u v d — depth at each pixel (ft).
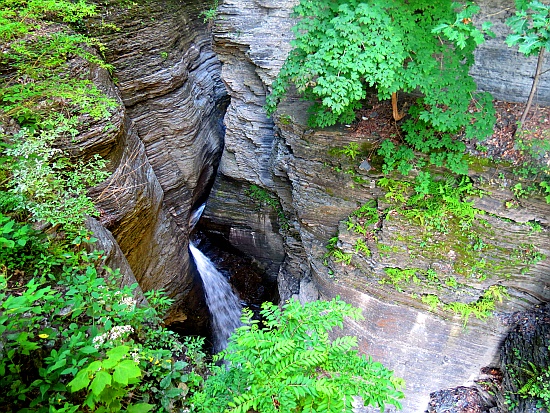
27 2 19.99
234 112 33.19
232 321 37.52
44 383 10.43
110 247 17.89
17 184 15.60
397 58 17.43
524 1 15.75
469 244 21.93
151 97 30.91
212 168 40.47
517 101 23.25
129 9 28.78
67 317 13.08
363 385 9.68
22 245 13.14
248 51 29.84
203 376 15.96
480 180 21.65
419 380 23.79
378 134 24.40
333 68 18.10
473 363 22.91
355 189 24.94
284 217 33.06
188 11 36.24
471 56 19.26
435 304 22.24
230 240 37.65
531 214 20.88
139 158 26.14
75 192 17.42
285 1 28.48
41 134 16.84
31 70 19.71
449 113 19.57
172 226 29.89
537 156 20.71
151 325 15.74
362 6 17.31
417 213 22.70
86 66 22.76
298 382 9.07
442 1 18.19
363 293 23.94
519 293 21.66
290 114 26.91
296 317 10.45
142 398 12.51
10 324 10.85
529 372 19.79
